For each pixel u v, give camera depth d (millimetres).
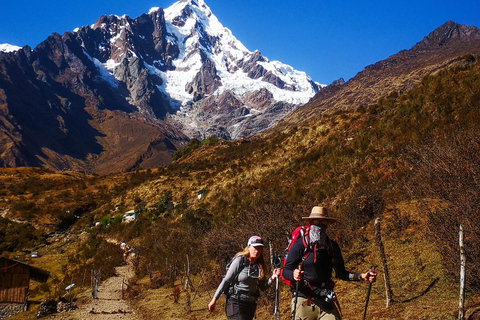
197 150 64438
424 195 11344
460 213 7297
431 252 8508
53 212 54688
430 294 7117
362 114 30094
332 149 26906
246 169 37594
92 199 58438
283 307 8883
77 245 43906
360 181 16906
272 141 42281
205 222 29969
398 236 10023
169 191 44969
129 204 49656
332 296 3994
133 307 14859
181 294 15180
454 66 23203
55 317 14398
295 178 26328
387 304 7129
